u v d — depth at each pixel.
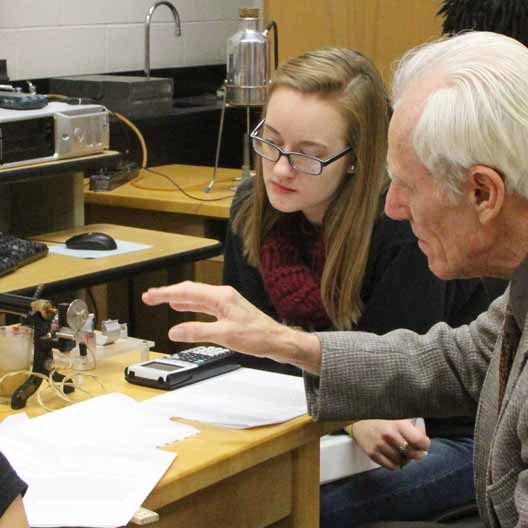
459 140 1.66
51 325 2.26
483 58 1.69
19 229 4.13
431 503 2.65
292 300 2.78
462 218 1.73
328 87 2.60
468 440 2.78
